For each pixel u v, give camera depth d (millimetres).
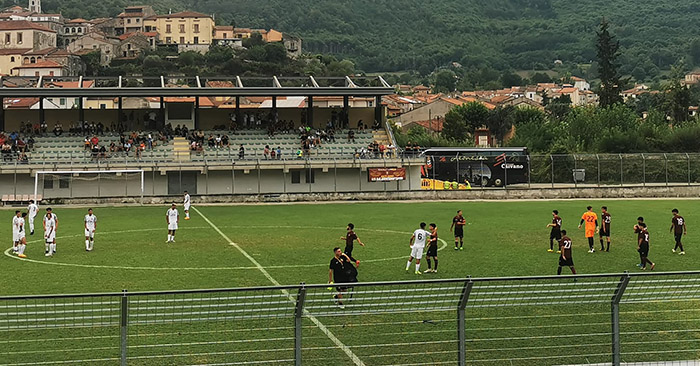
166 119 86062
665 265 36750
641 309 24312
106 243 44062
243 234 48562
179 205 70500
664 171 82750
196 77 85250
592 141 110312
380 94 85000
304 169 78875
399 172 79000
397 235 48219
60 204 70562
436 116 171250
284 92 81750
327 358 19281
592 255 39969
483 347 20594
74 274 33438
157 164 74438
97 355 19453
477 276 33000
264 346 20016
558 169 82688
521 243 44344
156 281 31688
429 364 18844
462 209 66438
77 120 85375
